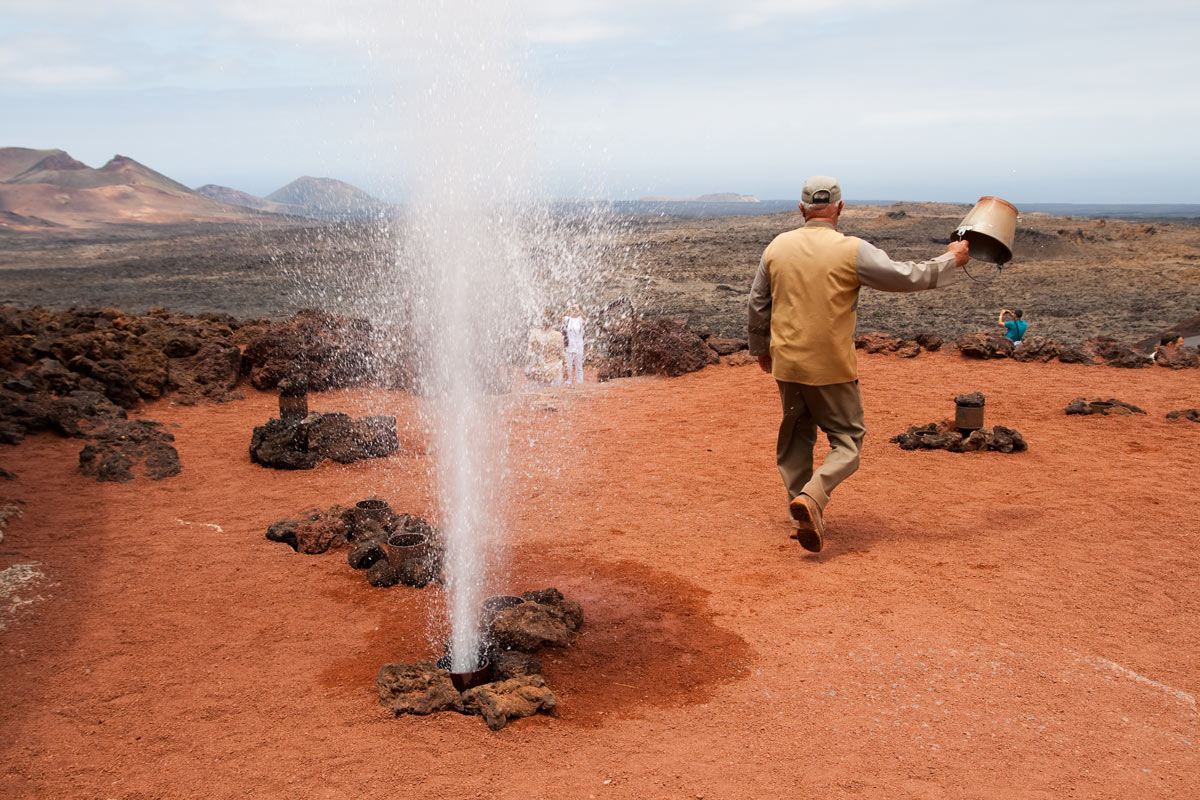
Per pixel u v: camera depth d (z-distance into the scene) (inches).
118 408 394.3
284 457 336.8
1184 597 205.6
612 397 476.4
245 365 497.4
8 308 492.7
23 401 363.6
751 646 185.3
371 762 142.3
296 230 4313.5
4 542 243.9
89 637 189.8
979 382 460.4
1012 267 2084.2
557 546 251.0
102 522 267.3
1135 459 321.4
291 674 174.2
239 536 259.8
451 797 132.6
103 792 134.4
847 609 202.4
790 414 244.1
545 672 175.2
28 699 163.3
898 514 270.8
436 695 160.1
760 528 263.9
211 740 149.3
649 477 321.1
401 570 223.9
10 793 134.3
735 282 1737.2
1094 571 221.3
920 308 1382.9
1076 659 176.6
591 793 133.8
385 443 360.2
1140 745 146.3
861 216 4392.2
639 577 225.8
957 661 175.9
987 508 273.6
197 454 353.1
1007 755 143.6
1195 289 1626.5
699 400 459.5
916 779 137.1
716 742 148.9
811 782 136.4
